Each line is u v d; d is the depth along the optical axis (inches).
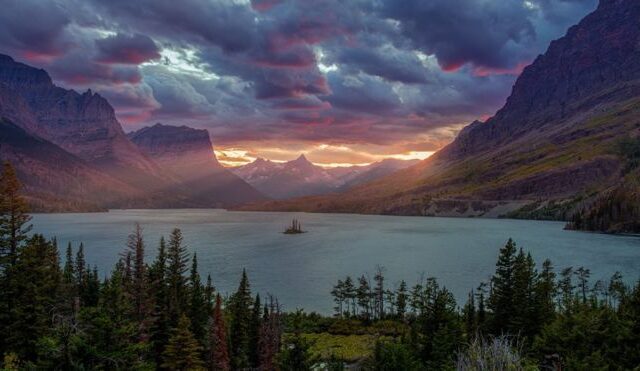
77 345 1013.2
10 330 1779.0
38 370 983.6
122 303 1982.0
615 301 4306.1
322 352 3002.0
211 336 2416.3
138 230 3742.6
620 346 1599.4
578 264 6481.3
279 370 2027.6
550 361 1716.3
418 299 4170.8
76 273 4052.7
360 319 4173.2
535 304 2787.9
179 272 3107.8
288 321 3772.1
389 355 2030.0
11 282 1831.9
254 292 5191.9
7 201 1982.0
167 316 2517.2
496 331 2891.2
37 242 2415.1
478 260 7460.6
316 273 6368.1
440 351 2160.4
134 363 1155.3
